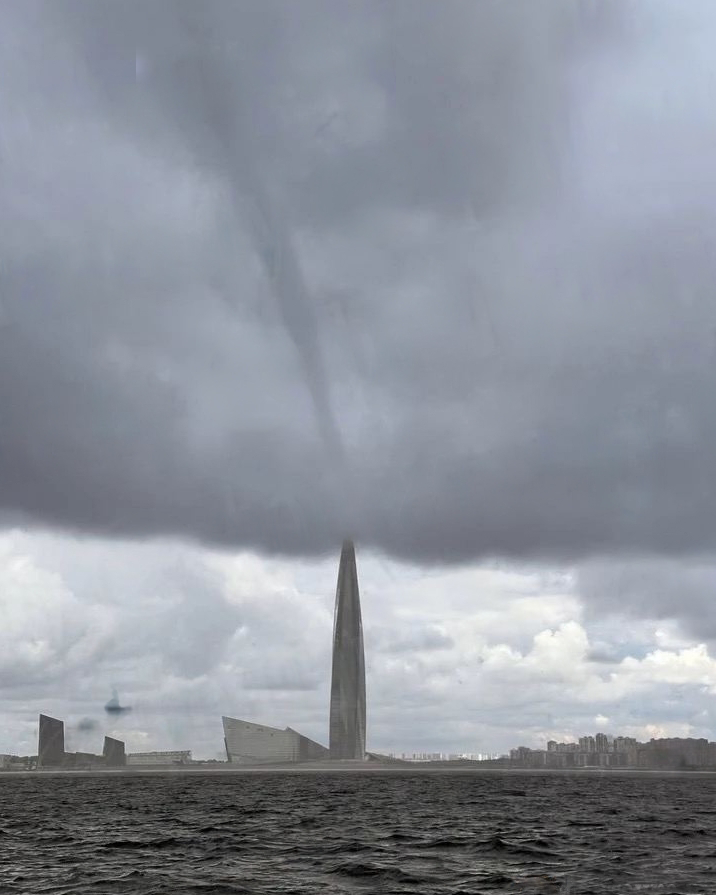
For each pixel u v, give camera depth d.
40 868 64.00
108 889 54.25
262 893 52.81
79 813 130.38
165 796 196.62
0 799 183.88
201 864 66.00
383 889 54.25
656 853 72.69
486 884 56.03
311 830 96.00
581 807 146.38
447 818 116.62
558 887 54.78
